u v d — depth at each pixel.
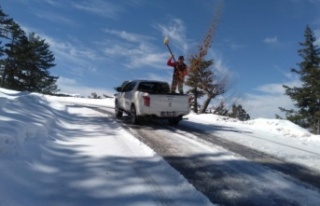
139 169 5.98
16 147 5.41
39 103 11.66
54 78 57.22
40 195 4.50
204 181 5.64
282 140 10.81
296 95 41.09
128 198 4.64
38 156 5.81
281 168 6.80
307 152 8.73
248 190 5.31
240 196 5.03
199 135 10.52
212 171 6.26
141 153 7.18
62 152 6.73
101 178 5.38
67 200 4.46
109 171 5.75
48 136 7.55
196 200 4.68
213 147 8.48
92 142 8.04
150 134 10.15
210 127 12.99
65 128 9.81
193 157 7.26
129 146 7.82
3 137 5.04
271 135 11.96
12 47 51.00
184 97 12.09
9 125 5.95
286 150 8.84
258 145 9.36
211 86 29.75
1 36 49.75
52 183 4.98
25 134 6.18
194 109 30.86
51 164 5.80
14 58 51.31
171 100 11.89
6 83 50.75
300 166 7.09
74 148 7.25
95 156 6.68
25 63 52.25
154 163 6.41
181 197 4.76
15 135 5.47
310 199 5.02
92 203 4.42
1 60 50.59
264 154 8.12
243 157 7.56
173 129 11.61
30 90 53.28
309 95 40.69
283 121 15.77
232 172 6.27
